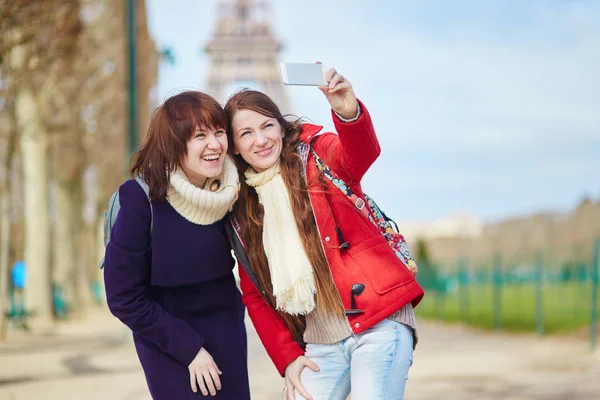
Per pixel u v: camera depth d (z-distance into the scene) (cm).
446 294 3316
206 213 390
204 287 405
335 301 394
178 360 393
